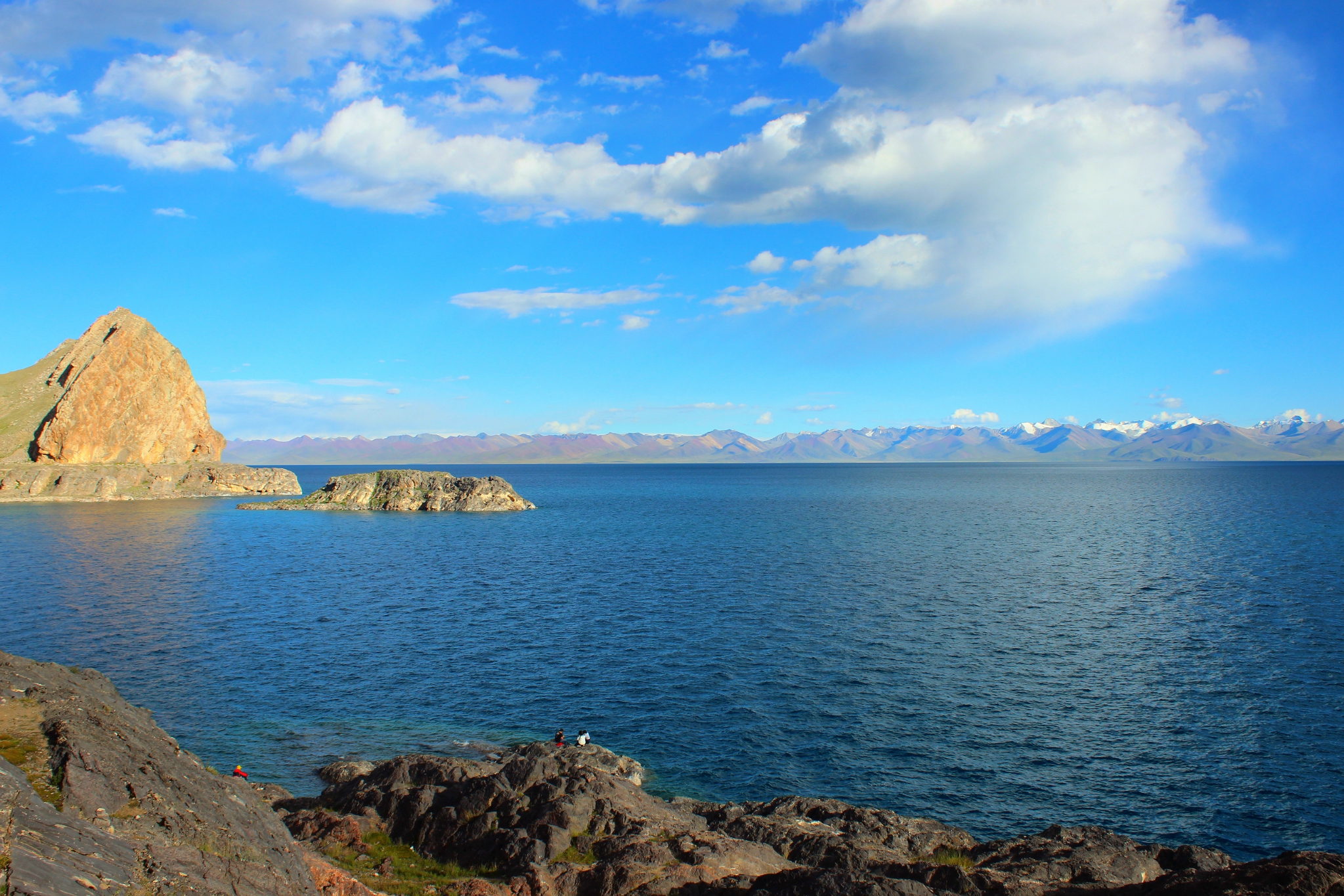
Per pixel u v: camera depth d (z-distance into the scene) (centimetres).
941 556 9575
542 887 1928
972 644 5206
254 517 15788
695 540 11569
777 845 2294
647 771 3297
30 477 18538
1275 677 4406
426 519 15688
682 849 2123
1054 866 2017
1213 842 2712
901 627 5706
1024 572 8194
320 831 2364
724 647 5188
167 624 5900
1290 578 7519
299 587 7525
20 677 1833
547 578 8044
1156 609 6231
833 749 3500
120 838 1266
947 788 3128
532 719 3909
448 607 6581
